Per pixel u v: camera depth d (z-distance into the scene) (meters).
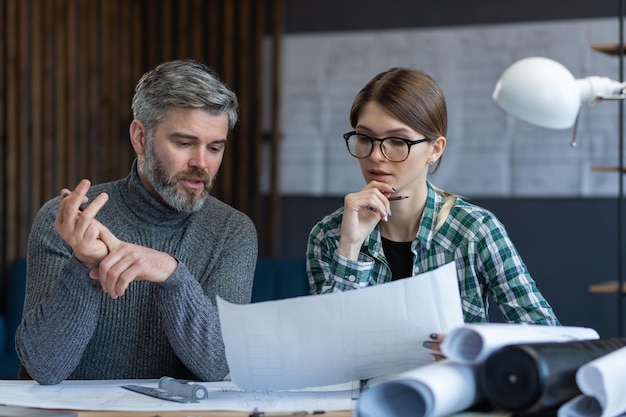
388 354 1.38
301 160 4.73
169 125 1.77
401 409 1.17
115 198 1.95
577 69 4.33
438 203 1.89
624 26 4.25
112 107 4.80
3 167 4.44
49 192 4.57
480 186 4.47
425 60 4.55
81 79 4.71
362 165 1.78
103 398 1.46
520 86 2.10
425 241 1.86
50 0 4.58
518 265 1.84
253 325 1.39
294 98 4.75
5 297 4.39
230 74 4.79
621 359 1.17
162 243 1.92
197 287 1.70
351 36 4.66
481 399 1.20
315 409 1.34
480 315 1.86
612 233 4.31
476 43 4.47
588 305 4.36
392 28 4.61
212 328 1.70
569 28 4.34
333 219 1.93
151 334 1.86
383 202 1.72
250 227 1.99
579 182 4.33
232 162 4.81
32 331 1.65
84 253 1.56
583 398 1.17
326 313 1.37
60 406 1.38
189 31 4.89
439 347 1.33
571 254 4.38
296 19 4.76
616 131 4.26
